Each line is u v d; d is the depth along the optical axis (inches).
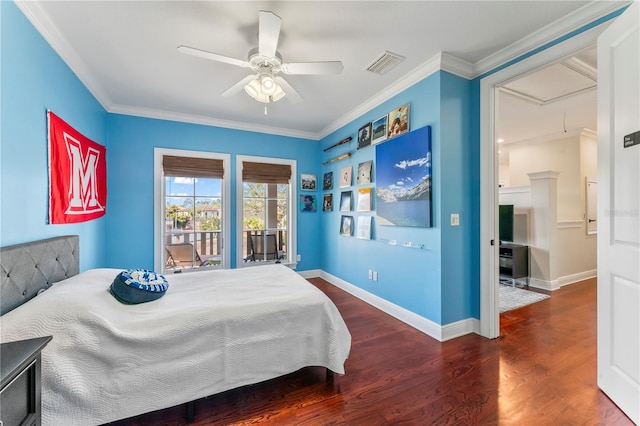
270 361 69.6
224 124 162.6
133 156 141.6
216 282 91.4
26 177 68.0
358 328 110.0
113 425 60.4
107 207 135.3
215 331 64.2
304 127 176.9
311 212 189.6
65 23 77.1
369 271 138.9
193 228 157.8
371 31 82.4
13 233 63.1
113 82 113.1
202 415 63.9
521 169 212.8
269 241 179.2
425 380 76.1
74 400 51.4
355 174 150.2
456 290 102.7
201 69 103.7
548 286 164.1
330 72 84.3
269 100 101.7
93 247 116.4
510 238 181.2
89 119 111.5
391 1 70.3
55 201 80.3
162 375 58.6
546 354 89.2
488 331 100.7
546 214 166.4
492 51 93.9
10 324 49.7
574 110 149.5
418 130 106.3
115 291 66.6
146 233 144.3
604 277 68.5
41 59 74.9
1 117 59.4
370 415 63.5
